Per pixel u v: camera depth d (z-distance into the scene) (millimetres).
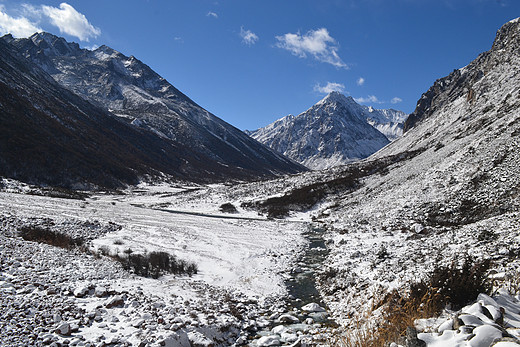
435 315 6633
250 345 10453
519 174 24453
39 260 14617
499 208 22266
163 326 9672
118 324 9750
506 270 9844
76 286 12266
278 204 58094
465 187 28797
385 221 30594
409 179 43625
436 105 137625
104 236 26578
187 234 32031
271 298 15344
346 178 65125
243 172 191625
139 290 13180
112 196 74625
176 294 13695
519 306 6391
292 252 26391
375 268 16562
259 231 37656
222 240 30422
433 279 8016
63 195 52219
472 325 4812
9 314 8891
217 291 15523
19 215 25828
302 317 12883
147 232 30766
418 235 22438
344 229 33719
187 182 125500
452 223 24312
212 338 10156
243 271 20344
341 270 18125
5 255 14039
